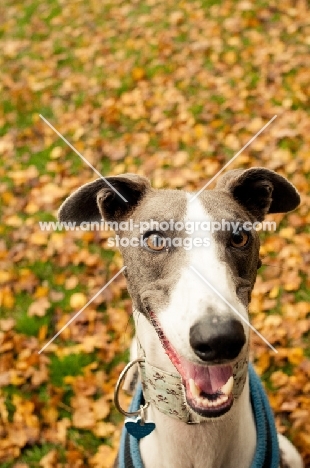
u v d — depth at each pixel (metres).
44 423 4.45
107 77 8.13
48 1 10.62
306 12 8.07
